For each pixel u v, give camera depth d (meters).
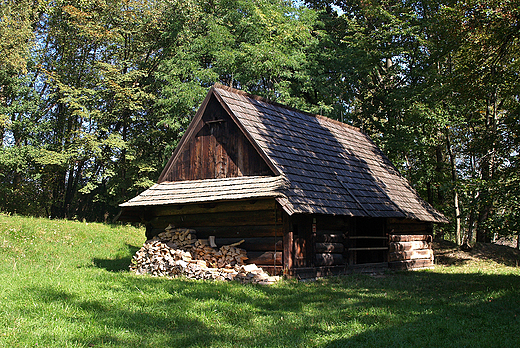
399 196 18.73
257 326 7.39
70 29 31.00
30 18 29.03
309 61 28.53
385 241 17.44
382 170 20.02
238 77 27.97
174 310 8.26
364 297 10.19
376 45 25.59
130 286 10.56
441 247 24.89
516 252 23.42
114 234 23.64
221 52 27.55
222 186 14.16
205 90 26.52
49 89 31.16
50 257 17.20
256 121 15.30
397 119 25.44
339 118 28.58
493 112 21.80
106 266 15.88
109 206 36.00
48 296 8.98
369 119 28.58
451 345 6.45
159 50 33.72
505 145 14.68
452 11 16.03
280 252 12.81
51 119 31.89
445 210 27.44
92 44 32.06
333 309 8.71
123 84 30.91
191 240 14.03
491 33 15.16
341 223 15.32
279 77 29.42
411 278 14.36
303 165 14.95
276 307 8.85
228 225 13.93
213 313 8.15
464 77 16.02
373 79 29.30
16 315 7.51
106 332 6.84
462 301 9.83
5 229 19.52
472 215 23.31
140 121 32.56
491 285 12.54
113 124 33.16
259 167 14.13
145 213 15.52
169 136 31.09
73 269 13.96
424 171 24.89
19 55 25.97
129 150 30.28
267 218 13.10
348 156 18.38
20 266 14.28
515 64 16.64
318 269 13.85
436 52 22.12
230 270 12.75
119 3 30.62
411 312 8.50
